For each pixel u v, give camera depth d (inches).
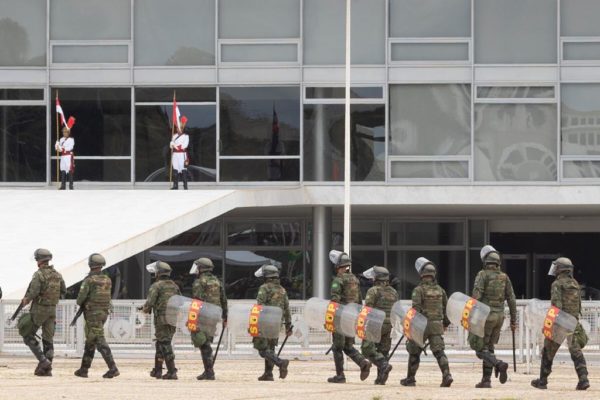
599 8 4121.6
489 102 4131.4
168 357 2385.6
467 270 4503.0
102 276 2412.6
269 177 4168.3
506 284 2240.4
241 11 4175.7
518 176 4124.0
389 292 2340.1
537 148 4124.0
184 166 4005.9
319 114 4151.1
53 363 2837.1
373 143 4143.7
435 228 4517.7
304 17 4160.9
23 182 4210.1
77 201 3811.5
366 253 4507.9
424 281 2274.9
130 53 4188.0
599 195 4057.6
